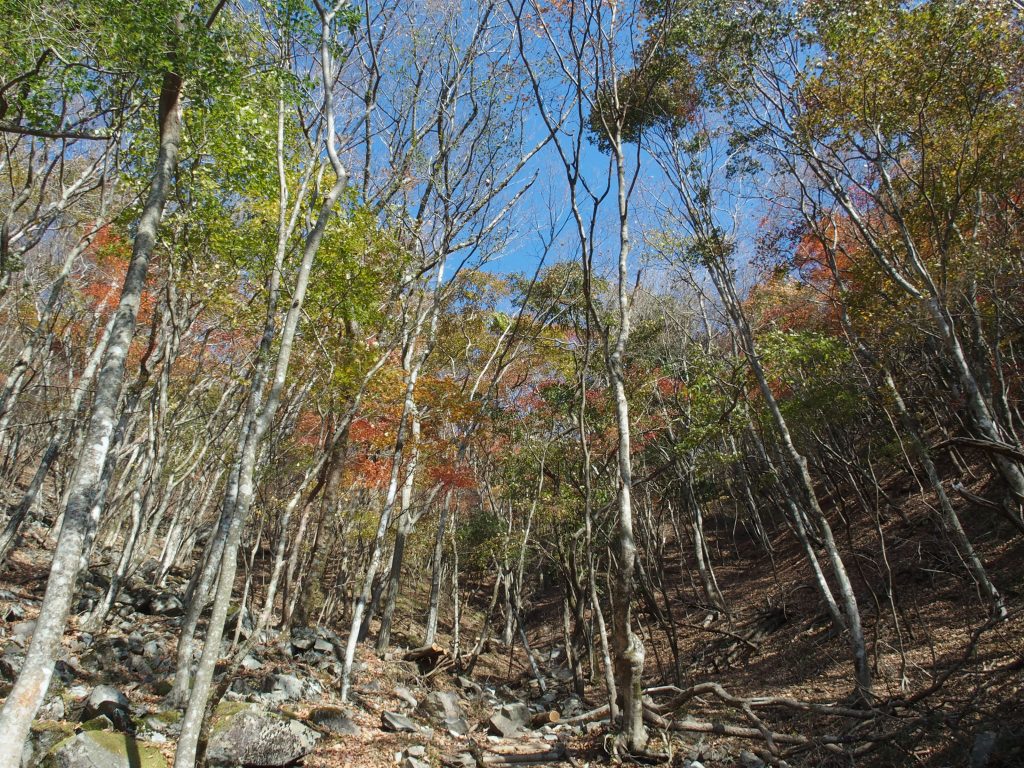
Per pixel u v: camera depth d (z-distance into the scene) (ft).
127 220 37.68
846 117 44.27
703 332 81.71
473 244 51.16
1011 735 22.09
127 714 25.62
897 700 29.04
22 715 16.44
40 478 45.01
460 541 62.59
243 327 42.11
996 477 56.70
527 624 89.61
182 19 25.99
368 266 39.50
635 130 40.88
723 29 44.39
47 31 26.48
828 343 46.83
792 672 47.91
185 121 33.09
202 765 22.70
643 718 31.12
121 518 69.82
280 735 25.13
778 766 26.50
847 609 38.06
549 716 38.63
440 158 51.31
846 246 61.72
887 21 41.29
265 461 43.19
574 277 62.18
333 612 73.92
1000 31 37.47
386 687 43.19
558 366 64.39
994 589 40.32
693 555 99.96
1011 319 47.14
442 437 57.00
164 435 47.50
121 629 41.75
